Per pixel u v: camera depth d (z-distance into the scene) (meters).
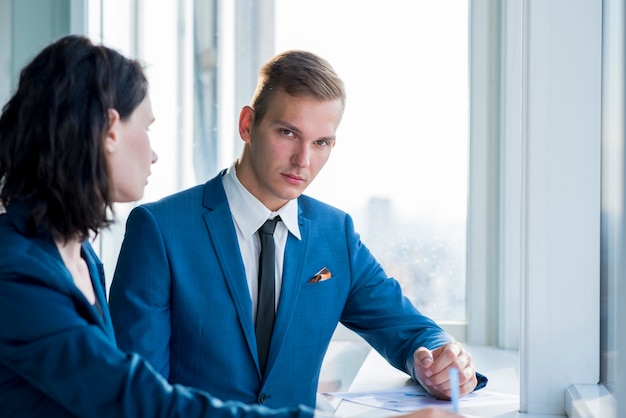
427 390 1.69
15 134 1.08
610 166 1.49
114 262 2.76
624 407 1.21
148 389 1.00
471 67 2.54
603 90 1.54
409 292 2.71
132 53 2.81
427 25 2.65
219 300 1.60
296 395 1.66
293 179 1.56
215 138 2.82
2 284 1.00
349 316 1.83
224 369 1.59
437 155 2.67
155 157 1.23
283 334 1.63
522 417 1.56
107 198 1.09
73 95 1.07
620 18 1.36
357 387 1.81
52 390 0.99
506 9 2.45
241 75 2.79
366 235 2.72
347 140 2.71
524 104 1.58
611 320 1.48
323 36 2.72
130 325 1.54
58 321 0.99
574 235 1.58
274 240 1.67
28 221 1.07
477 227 2.55
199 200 1.67
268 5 2.75
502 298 2.48
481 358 2.32
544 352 1.59
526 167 1.59
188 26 2.80
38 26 2.62
